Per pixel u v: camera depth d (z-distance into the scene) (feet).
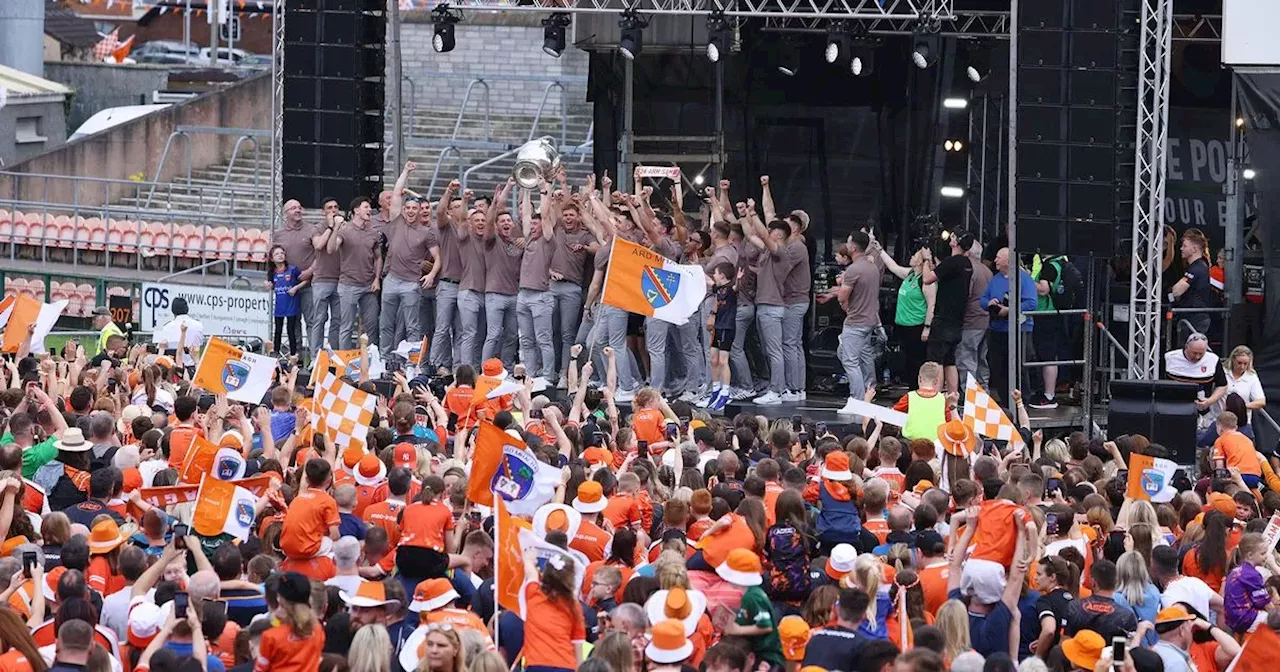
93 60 235.20
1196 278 95.50
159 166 162.91
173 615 44.57
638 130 120.67
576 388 87.76
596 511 53.62
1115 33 87.81
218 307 127.13
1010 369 91.86
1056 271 100.68
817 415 94.94
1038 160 89.45
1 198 162.50
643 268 85.97
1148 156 88.74
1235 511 62.44
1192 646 51.39
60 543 52.16
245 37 248.52
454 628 42.09
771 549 52.29
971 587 49.90
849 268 95.50
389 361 101.24
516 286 100.37
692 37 118.83
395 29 112.98
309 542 53.47
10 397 73.72
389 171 155.94
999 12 107.96
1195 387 86.38
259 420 69.82
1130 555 51.65
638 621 43.80
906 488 64.95
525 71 166.81
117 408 76.23
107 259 153.99
